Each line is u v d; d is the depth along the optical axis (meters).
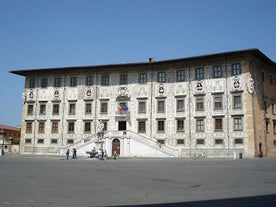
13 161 42.47
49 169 29.14
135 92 61.84
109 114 62.72
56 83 66.69
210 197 14.16
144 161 43.00
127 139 58.31
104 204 12.43
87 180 20.69
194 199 13.65
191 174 24.70
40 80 67.69
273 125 59.12
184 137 57.56
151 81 61.31
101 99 63.41
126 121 61.56
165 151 55.16
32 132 66.56
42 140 65.69
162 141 59.06
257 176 22.86
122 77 63.12
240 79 54.06
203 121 56.53
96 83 64.25
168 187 17.48
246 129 52.72
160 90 60.31
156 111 60.16
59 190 16.05
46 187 17.11
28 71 67.25
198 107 57.28
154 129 59.88
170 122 58.94
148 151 56.53
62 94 65.75
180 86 59.09
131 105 61.72
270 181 19.92
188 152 56.88
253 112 52.59
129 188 17.05
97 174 24.77
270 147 56.78
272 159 45.62
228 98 54.94
